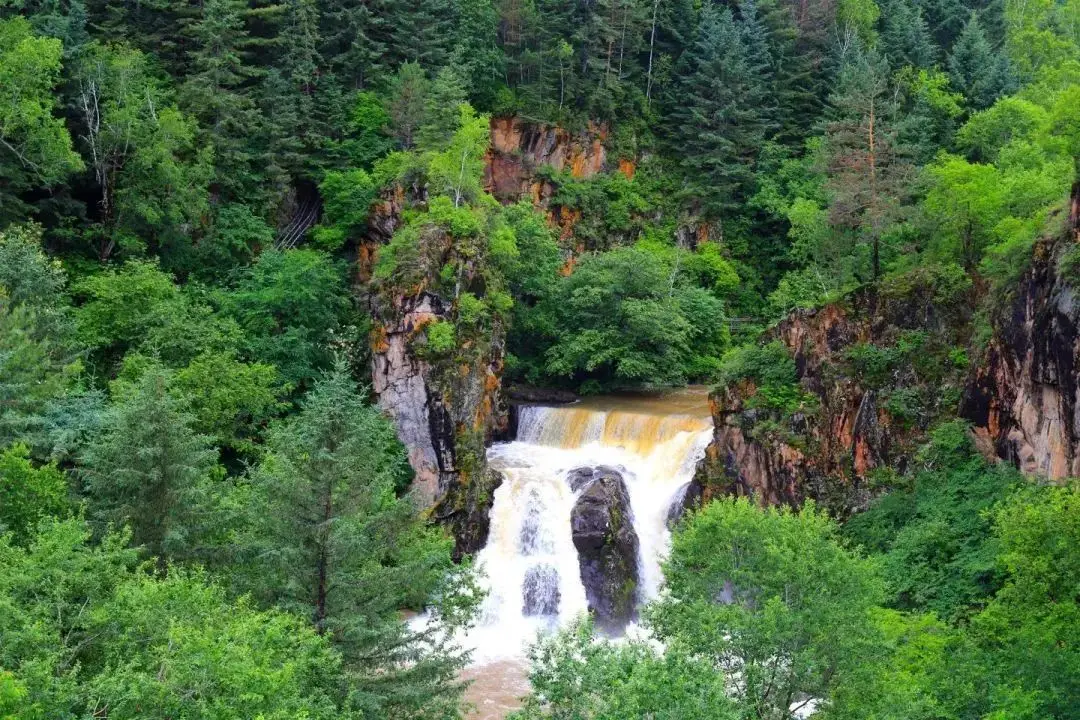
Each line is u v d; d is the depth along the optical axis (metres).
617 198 81.00
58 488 29.20
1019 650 24.77
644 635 43.88
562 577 45.97
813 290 65.50
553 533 47.28
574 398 62.69
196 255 59.16
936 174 50.66
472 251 55.41
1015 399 38.25
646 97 85.31
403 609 43.81
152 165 55.91
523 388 63.31
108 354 50.59
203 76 60.84
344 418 25.05
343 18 72.62
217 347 50.66
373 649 25.48
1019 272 39.12
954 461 40.28
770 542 26.05
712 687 17.55
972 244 47.06
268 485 24.80
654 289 66.31
